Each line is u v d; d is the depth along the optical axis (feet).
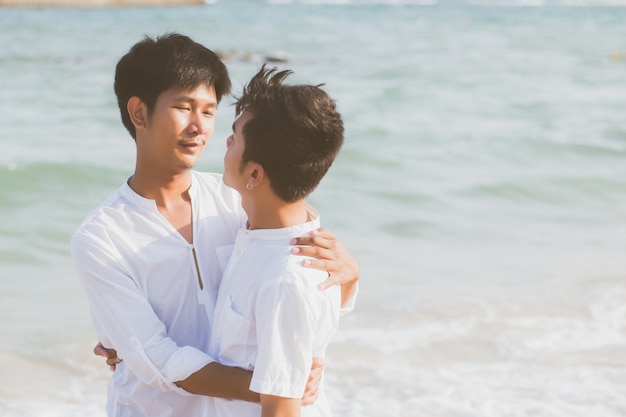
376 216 28.86
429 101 57.67
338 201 30.71
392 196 31.71
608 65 87.71
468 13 212.02
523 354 16.98
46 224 27.04
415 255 24.29
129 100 8.78
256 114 7.72
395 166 36.55
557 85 69.82
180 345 8.82
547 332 18.07
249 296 7.80
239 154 7.82
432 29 142.51
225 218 9.24
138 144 8.91
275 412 7.39
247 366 7.85
